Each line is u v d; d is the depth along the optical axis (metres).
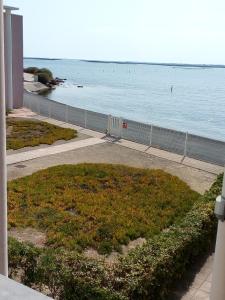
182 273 6.57
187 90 73.25
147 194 10.55
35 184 10.98
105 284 5.16
